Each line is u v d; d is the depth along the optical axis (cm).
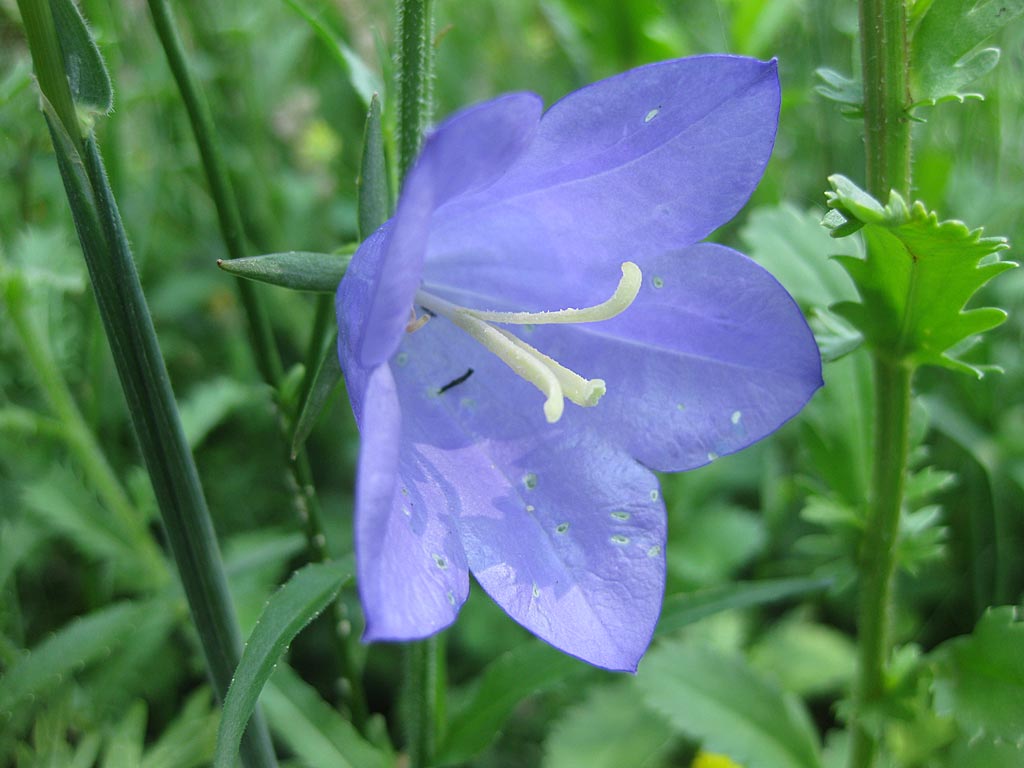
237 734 9
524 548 9
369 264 9
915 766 14
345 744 12
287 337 20
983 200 18
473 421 10
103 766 13
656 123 9
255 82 21
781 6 19
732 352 10
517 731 16
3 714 13
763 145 9
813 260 13
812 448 12
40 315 15
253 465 19
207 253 21
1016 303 17
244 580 15
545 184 9
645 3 19
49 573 17
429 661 11
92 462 15
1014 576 16
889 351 10
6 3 14
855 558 11
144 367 9
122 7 17
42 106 9
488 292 10
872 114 10
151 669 16
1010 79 18
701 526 18
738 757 12
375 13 24
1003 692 11
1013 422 16
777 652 16
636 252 10
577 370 10
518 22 26
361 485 7
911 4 10
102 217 9
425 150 7
